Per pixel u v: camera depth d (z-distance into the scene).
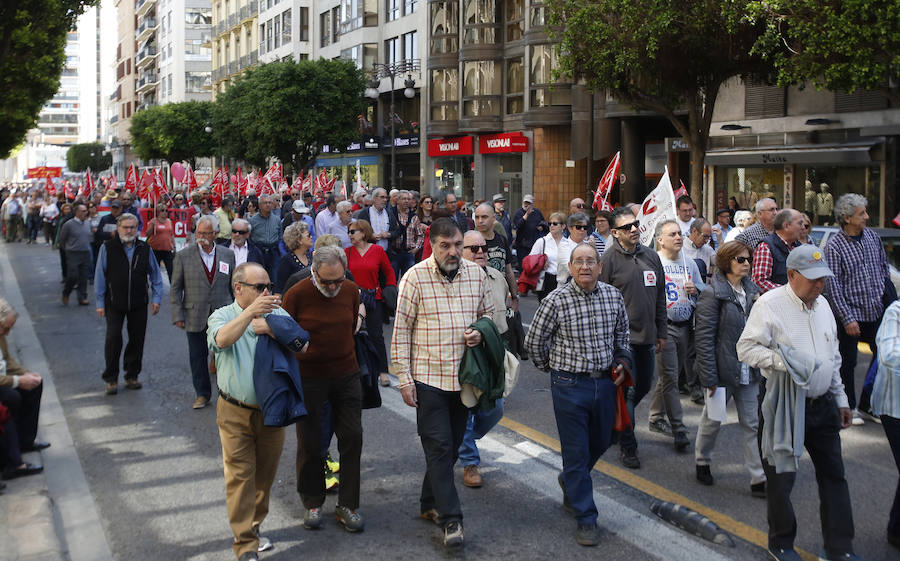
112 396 9.14
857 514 5.59
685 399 8.73
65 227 15.97
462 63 38.16
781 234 7.60
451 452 5.21
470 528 5.38
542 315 5.31
